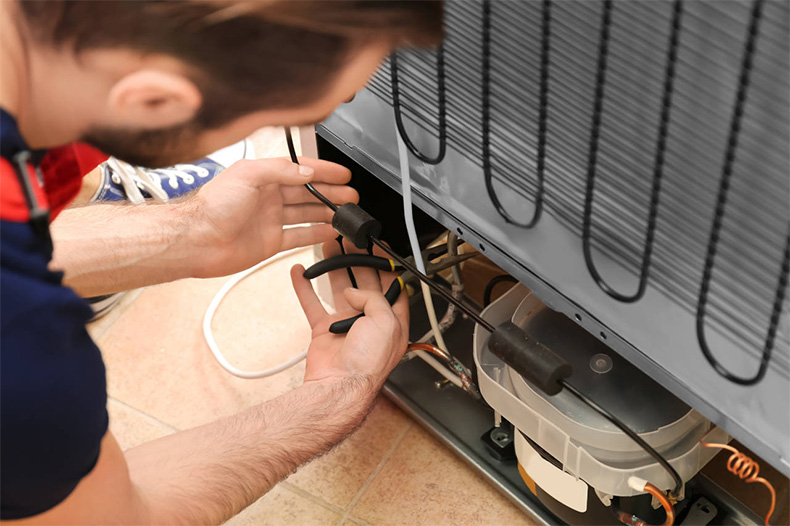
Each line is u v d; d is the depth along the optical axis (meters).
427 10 0.45
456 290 1.00
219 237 0.86
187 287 1.22
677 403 0.78
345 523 0.95
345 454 1.01
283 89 0.47
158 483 0.69
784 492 0.87
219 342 1.14
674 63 0.48
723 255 0.53
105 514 0.60
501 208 0.68
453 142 0.69
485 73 0.61
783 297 0.50
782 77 0.45
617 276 0.62
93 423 0.54
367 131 0.79
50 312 0.50
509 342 0.67
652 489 0.72
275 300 1.19
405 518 0.95
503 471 0.95
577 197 0.61
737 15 0.45
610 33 0.51
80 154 0.70
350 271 0.92
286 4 0.42
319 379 0.82
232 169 0.85
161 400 1.08
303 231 0.93
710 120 0.49
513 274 0.72
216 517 0.71
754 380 0.55
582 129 0.57
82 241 0.83
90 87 0.48
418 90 0.69
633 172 0.55
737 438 0.60
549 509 0.90
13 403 0.49
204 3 0.42
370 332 0.82
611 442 0.77
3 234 0.48
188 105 0.47
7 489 0.52
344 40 0.45
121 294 1.20
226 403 1.08
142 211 0.87
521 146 0.63
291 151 0.88
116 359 1.13
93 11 0.44
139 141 0.51
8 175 0.48
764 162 0.48
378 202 0.97
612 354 0.82
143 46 0.44
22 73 0.48
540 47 0.56
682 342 0.59
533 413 0.78
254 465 0.73
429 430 1.00
